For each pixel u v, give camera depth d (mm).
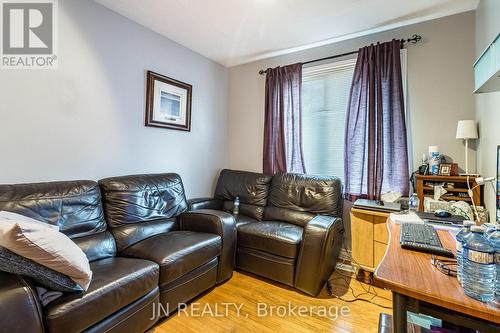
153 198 2350
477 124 2166
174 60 2928
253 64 3572
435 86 2410
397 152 2451
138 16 2412
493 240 896
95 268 1496
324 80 3051
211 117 3514
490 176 1812
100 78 2225
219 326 1686
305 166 3189
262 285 2236
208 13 2344
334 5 2195
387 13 2318
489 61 1196
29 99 1816
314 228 2070
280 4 2191
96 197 1963
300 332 1644
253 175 3184
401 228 1438
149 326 1571
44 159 1892
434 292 786
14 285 1022
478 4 2162
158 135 2783
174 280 1749
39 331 1040
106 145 2287
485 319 698
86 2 2113
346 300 2008
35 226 1130
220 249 2145
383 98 2527
